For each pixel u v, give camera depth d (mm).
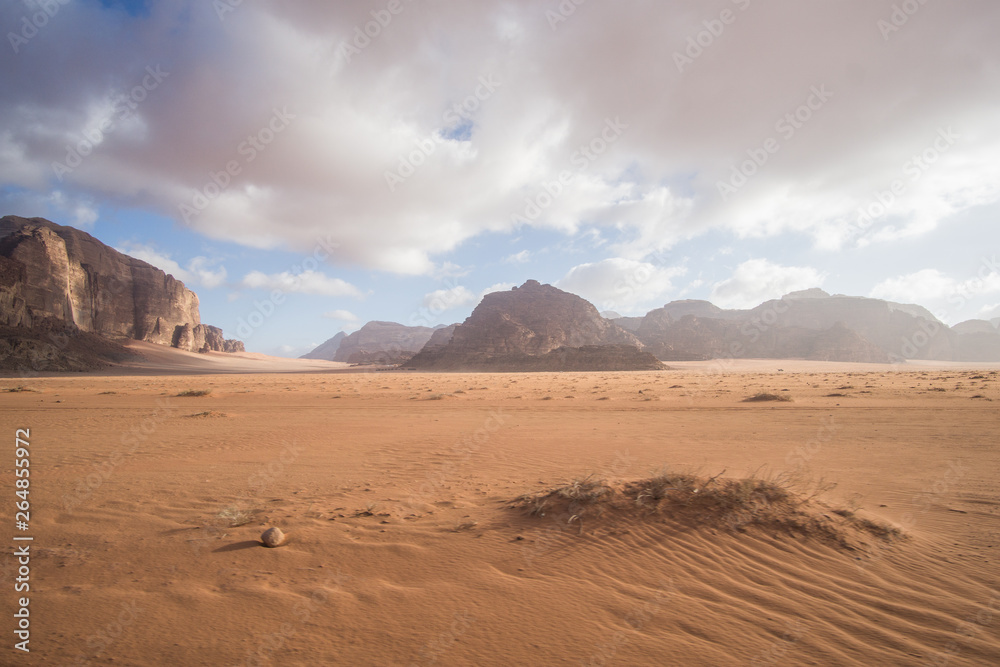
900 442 12031
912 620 3893
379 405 27500
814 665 3299
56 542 5652
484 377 93688
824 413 18781
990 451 10633
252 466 10109
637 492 6461
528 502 6688
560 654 3402
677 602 4172
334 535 5730
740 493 6199
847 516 5953
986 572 4723
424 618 3889
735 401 25656
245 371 179500
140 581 4582
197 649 3447
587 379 74562
